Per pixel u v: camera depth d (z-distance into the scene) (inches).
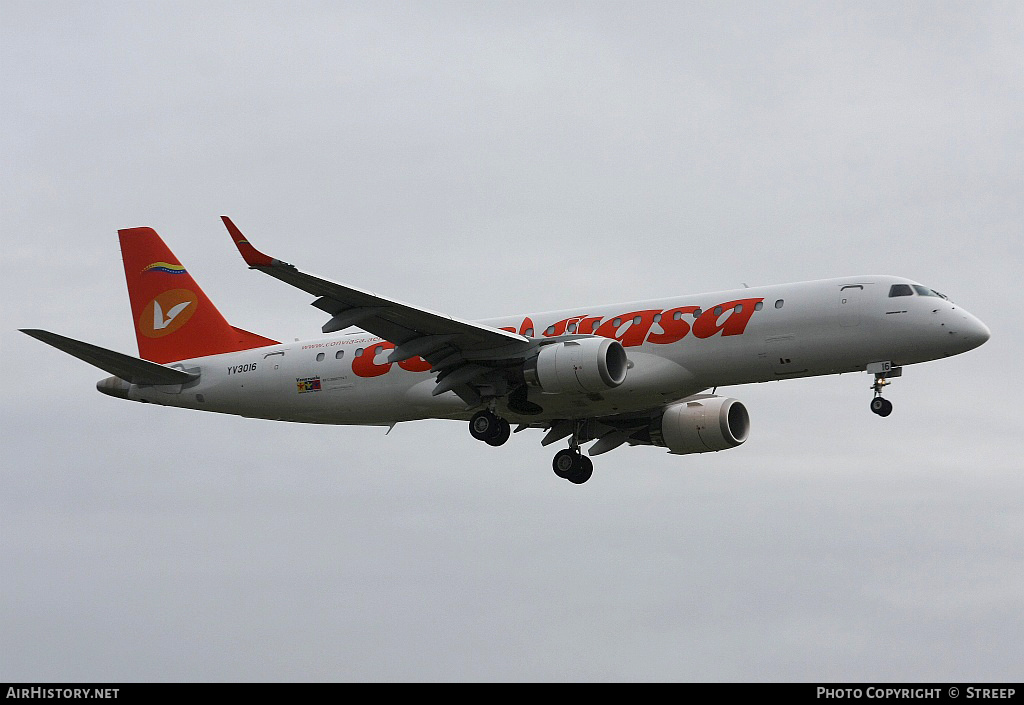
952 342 3754.9
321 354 4515.3
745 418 4562.0
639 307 4124.0
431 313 3806.6
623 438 4623.5
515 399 4131.4
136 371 4667.8
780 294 3927.2
